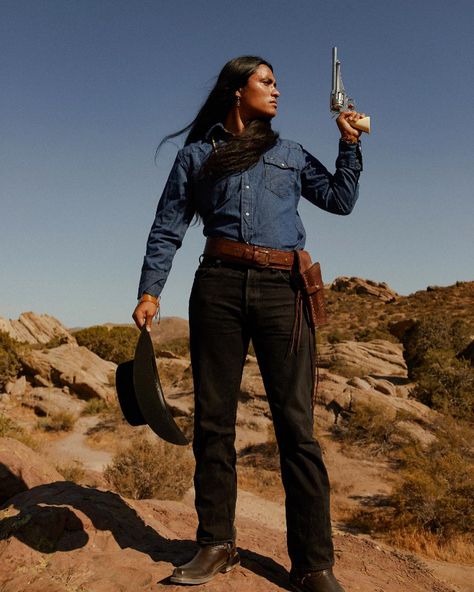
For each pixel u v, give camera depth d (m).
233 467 2.50
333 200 2.52
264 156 2.41
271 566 2.67
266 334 2.35
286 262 2.35
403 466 21.28
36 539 2.73
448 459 17.75
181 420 27.05
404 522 15.53
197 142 2.55
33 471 4.17
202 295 2.40
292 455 2.33
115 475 15.93
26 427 27.16
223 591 2.30
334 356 38.75
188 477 16.69
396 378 35.84
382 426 23.89
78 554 2.69
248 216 2.34
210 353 2.41
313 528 2.31
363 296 99.50
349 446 23.42
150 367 2.24
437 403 28.44
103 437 26.28
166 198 2.54
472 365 35.53
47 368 32.94
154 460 16.31
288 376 2.33
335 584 2.30
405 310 87.88
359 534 15.72
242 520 4.91
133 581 2.39
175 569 2.36
